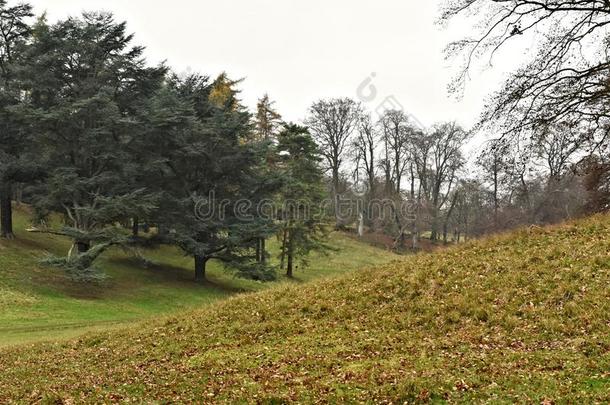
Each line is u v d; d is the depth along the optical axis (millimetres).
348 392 9500
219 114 40531
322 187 47188
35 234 41438
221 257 39938
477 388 8836
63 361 14664
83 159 35875
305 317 15250
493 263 15805
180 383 11242
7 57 39375
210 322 16188
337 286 17344
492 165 16828
